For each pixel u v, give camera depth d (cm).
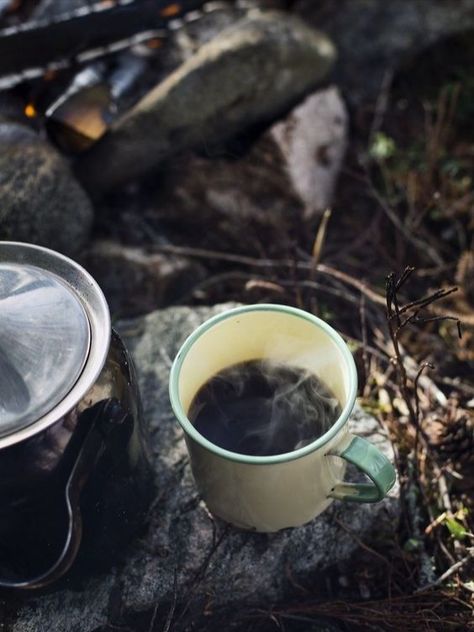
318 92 75
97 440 40
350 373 43
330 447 41
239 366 47
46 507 40
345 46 83
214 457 41
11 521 40
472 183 77
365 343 60
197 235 70
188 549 48
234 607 49
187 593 47
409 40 84
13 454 37
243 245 70
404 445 56
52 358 39
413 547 51
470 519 54
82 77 68
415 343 64
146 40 75
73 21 68
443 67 86
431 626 49
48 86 69
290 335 46
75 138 66
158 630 48
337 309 66
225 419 46
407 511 53
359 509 50
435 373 62
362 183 76
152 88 73
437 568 52
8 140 61
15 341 38
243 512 45
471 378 63
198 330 44
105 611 47
